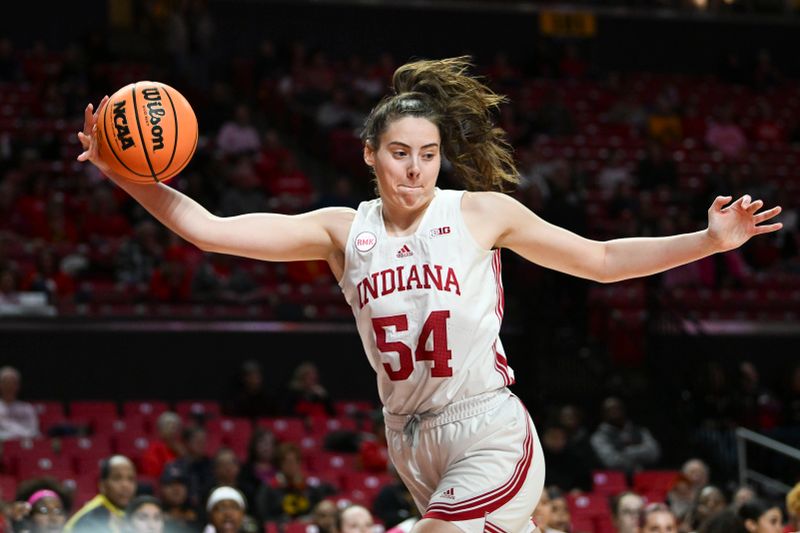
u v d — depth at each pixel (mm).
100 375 25234
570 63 43094
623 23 45469
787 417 26000
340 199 31344
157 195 7117
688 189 36281
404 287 6895
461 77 7496
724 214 6914
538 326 26578
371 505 19359
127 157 6941
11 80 36938
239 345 25969
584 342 27109
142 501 13992
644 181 35781
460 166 7605
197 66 38875
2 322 24875
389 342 6891
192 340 25766
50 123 34375
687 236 7008
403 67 7504
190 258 28188
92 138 7055
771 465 24297
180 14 39250
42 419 23094
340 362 26469
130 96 7016
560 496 15906
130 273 27516
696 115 41375
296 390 24531
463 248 6953
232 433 22875
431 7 43938
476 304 6934
